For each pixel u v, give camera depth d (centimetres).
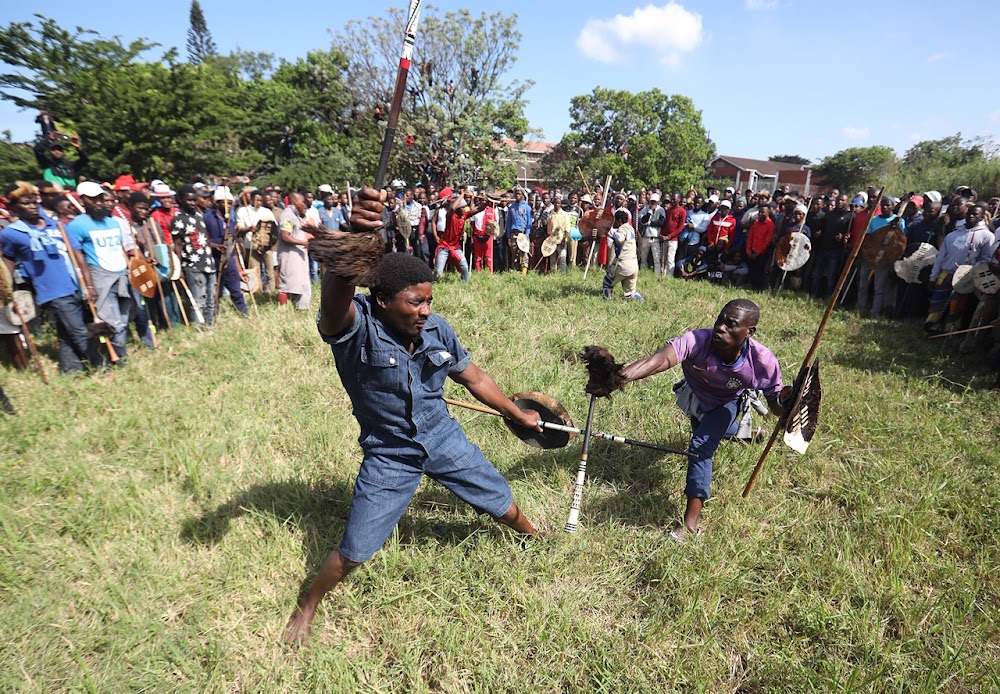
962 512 399
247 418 503
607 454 476
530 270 1354
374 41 2278
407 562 338
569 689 275
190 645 287
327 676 271
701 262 1301
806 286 1200
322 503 398
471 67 2292
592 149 4806
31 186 582
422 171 2325
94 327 602
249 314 858
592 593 329
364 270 230
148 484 410
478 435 488
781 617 315
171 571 331
